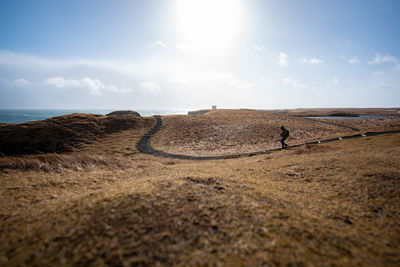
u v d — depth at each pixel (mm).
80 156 12773
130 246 3316
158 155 28875
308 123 55000
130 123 51312
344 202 6180
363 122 62469
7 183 7664
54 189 7219
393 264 3297
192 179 6770
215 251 3311
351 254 3475
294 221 4488
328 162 10758
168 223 3996
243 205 4988
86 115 54938
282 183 8391
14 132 38094
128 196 5094
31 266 2912
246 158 20875
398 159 9680
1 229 4059
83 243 3377
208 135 42219
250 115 66938
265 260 3139
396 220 4922
